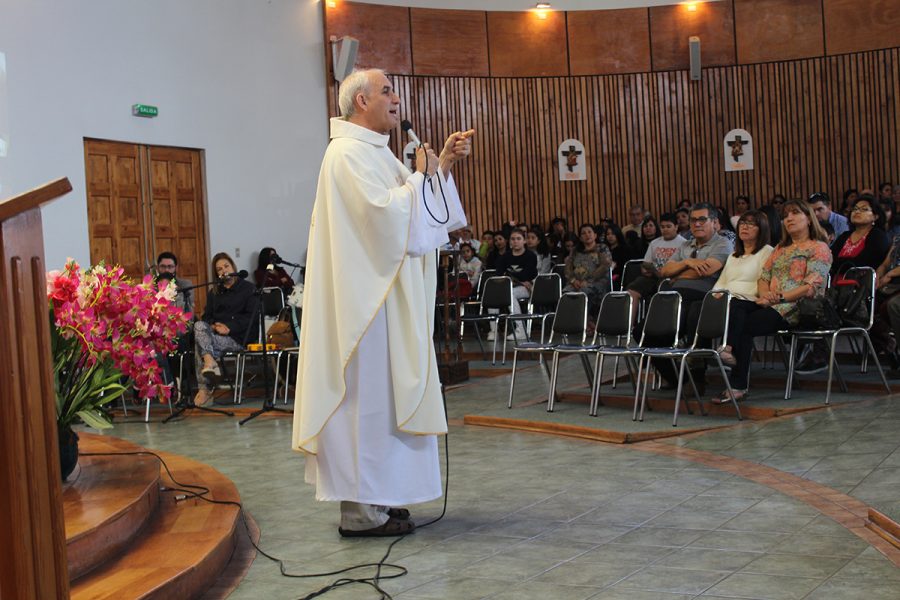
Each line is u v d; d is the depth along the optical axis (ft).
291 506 14.08
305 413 11.80
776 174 46.96
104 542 10.21
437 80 45.96
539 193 47.65
